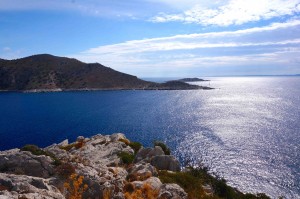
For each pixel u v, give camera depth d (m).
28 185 16.27
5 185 15.99
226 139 117.44
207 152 98.19
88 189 18.28
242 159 90.62
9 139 117.44
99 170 22.95
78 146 49.91
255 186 70.06
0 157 21.02
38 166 20.62
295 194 65.94
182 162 87.25
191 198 22.44
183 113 196.38
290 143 111.19
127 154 41.59
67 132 132.50
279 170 80.94
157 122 159.88
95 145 49.06
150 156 39.34
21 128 141.25
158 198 19.98
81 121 162.25
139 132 132.88
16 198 14.13
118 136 53.06
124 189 20.73
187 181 27.97
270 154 96.31
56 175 20.16
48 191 16.38
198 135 125.00
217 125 150.75
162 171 29.78
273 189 68.50
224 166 84.06
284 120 167.62
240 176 76.31
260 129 140.00
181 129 139.12
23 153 21.83
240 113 197.75
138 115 185.88
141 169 27.50
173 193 21.03
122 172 26.31
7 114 187.88
